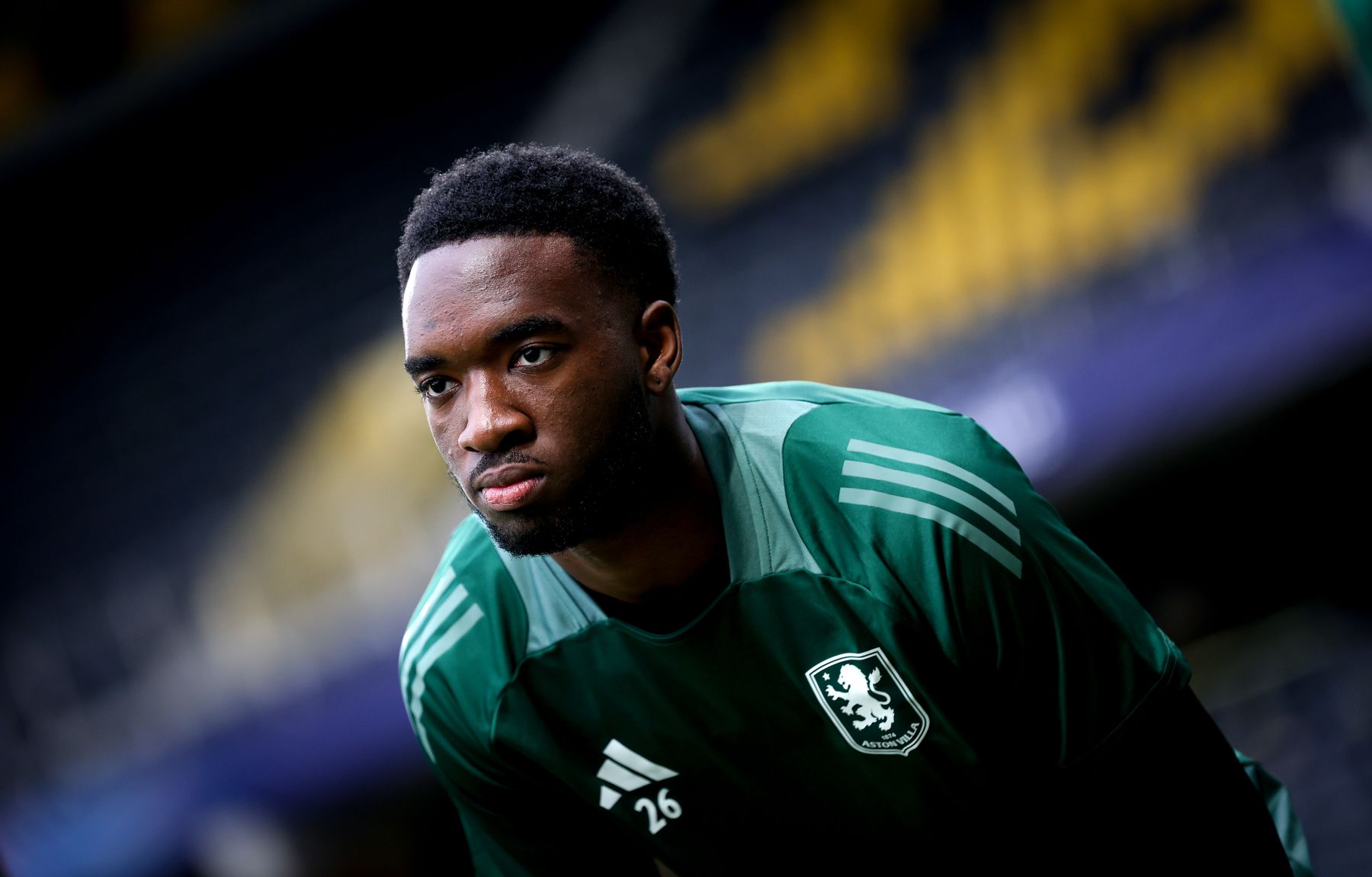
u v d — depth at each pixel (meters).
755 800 4.73
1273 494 20.48
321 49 32.16
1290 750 20.72
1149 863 4.48
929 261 24.05
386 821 22.09
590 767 4.76
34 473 30.41
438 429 3.80
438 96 31.66
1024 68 25.16
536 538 3.82
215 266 31.47
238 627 25.73
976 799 4.63
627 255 3.88
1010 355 22.02
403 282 3.91
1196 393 19.34
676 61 29.47
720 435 4.37
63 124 32.91
